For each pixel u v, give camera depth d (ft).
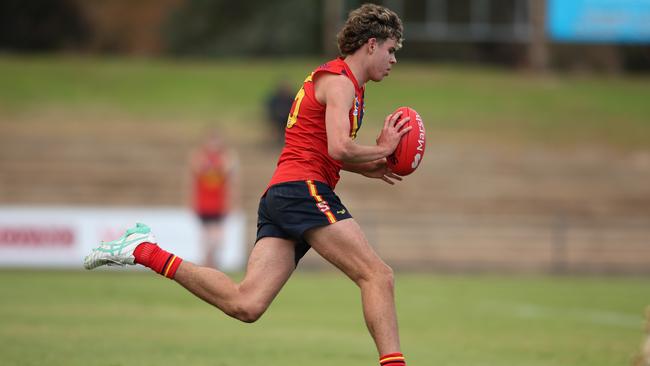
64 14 562.25
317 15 554.46
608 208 298.97
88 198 286.05
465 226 269.64
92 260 62.59
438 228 268.21
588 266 250.37
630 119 390.83
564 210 296.51
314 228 60.90
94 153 318.45
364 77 63.72
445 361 90.43
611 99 417.28
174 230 220.23
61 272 205.26
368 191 298.97
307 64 471.62
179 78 424.87
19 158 309.63
